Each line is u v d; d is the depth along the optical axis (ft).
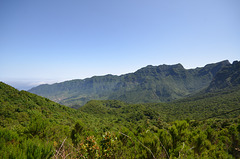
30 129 14.38
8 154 6.73
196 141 12.00
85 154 9.25
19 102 147.95
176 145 11.51
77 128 22.20
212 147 12.30
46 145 8.08
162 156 9.87
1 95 142.72
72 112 238.27
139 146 11.00
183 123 13.00
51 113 168.55
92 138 10.36
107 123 257.96
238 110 269.03
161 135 11.96
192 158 9.46
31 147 7.57
